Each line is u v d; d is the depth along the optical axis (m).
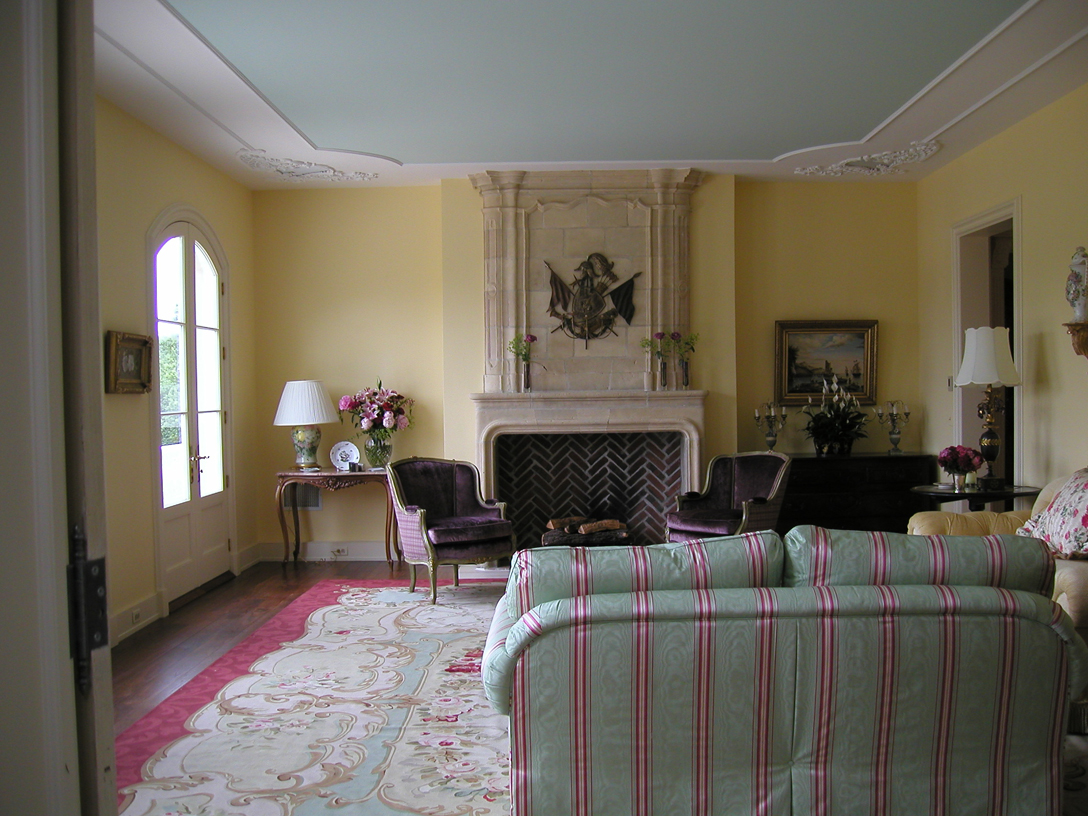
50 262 0.92
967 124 5.15
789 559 2.21
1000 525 4.25
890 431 6.55
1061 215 4.68
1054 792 2.11
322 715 3.33
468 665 3.96
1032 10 3.57
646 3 3.46
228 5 3.42
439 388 6.64
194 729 3.20
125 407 4.59
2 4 0.91
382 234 6.64
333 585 5.73
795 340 6.60
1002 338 4.95
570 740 2.06
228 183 6.19
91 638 0.96
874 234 6.62
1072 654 2.09
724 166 6.10
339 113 4.82
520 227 6.22
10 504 0.92
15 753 0.92
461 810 2.53
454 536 5.19
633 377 6.27
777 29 3.74
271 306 6.66
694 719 2.06
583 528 5.29
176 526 5.23
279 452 6.68
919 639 2.04
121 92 4.39
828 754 2.07
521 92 4.51
